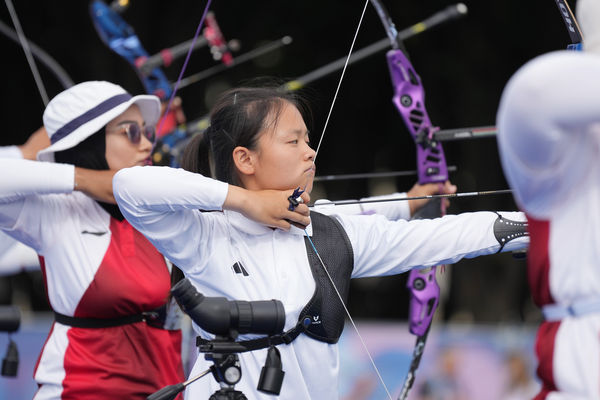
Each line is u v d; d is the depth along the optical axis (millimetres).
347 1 27438
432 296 10484
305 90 13602
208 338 8859
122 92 11180
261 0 27859
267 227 8836
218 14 27812
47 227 10438
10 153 13273
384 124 29625
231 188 8500
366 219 9211
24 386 19844
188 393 8859
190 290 7406
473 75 27109
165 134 13586
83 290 10352
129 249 10602
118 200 8656
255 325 7492
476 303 29328
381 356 20812
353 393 20734
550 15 25969
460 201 28453
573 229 6285
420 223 9109
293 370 8453
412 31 13164
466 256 9031
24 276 32438
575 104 5648
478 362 20688
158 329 10750
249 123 8969
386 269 9047
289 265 8680
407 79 10852
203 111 27781
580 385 6172
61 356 10391
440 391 20578
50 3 28172
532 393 20391
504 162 6211
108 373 10336
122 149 10977
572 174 6051
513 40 26719
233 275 8680
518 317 30156
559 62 5715
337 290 8711
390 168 30344
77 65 28797
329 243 8859
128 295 10391
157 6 27672
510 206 28359
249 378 8438
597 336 6160
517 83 5750
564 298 6410
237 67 28016
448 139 10695
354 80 28578
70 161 10961
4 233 11078
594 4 6363
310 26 27891
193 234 8688
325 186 30312
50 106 11102
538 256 6566
